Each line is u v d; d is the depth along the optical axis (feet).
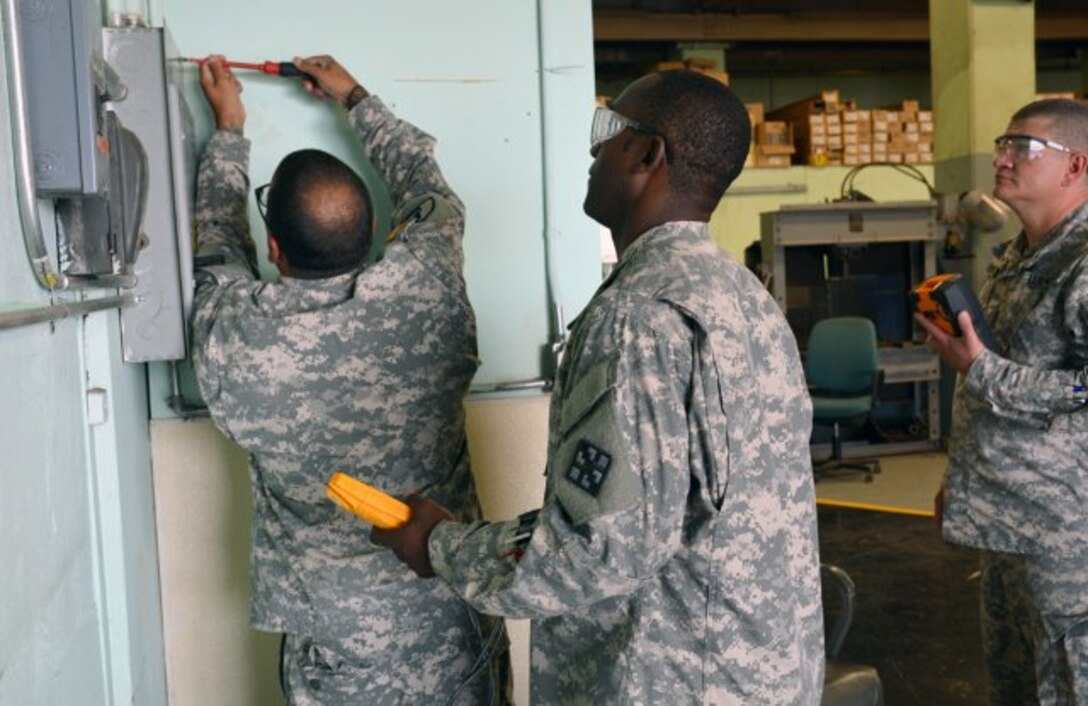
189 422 6.19
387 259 5.09
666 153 3.84
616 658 3.70
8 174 2.92
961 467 6.46
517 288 6.81
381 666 5.21
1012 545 6.15
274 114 6.36
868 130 27.07
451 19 6.59
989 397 6.02
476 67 6.65
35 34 3.17
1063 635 5.94
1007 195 6.30
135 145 4.13
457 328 5.31
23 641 2.88
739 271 3.94
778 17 30.01
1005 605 6.59
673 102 3.84
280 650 5.95
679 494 3.42
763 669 3.68
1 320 2.52
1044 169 6.12
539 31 6.73
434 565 3.93
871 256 21.31
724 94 3.89
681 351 3.49
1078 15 31.94
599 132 4.00
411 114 6.59
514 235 6.79
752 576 3.64
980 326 6.09
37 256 3.07
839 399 19.36
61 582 3.47
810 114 26.94
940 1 21.09
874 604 11.97
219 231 5.61
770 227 20.38
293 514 5.24
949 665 10.10
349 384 5.04
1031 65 20.51
